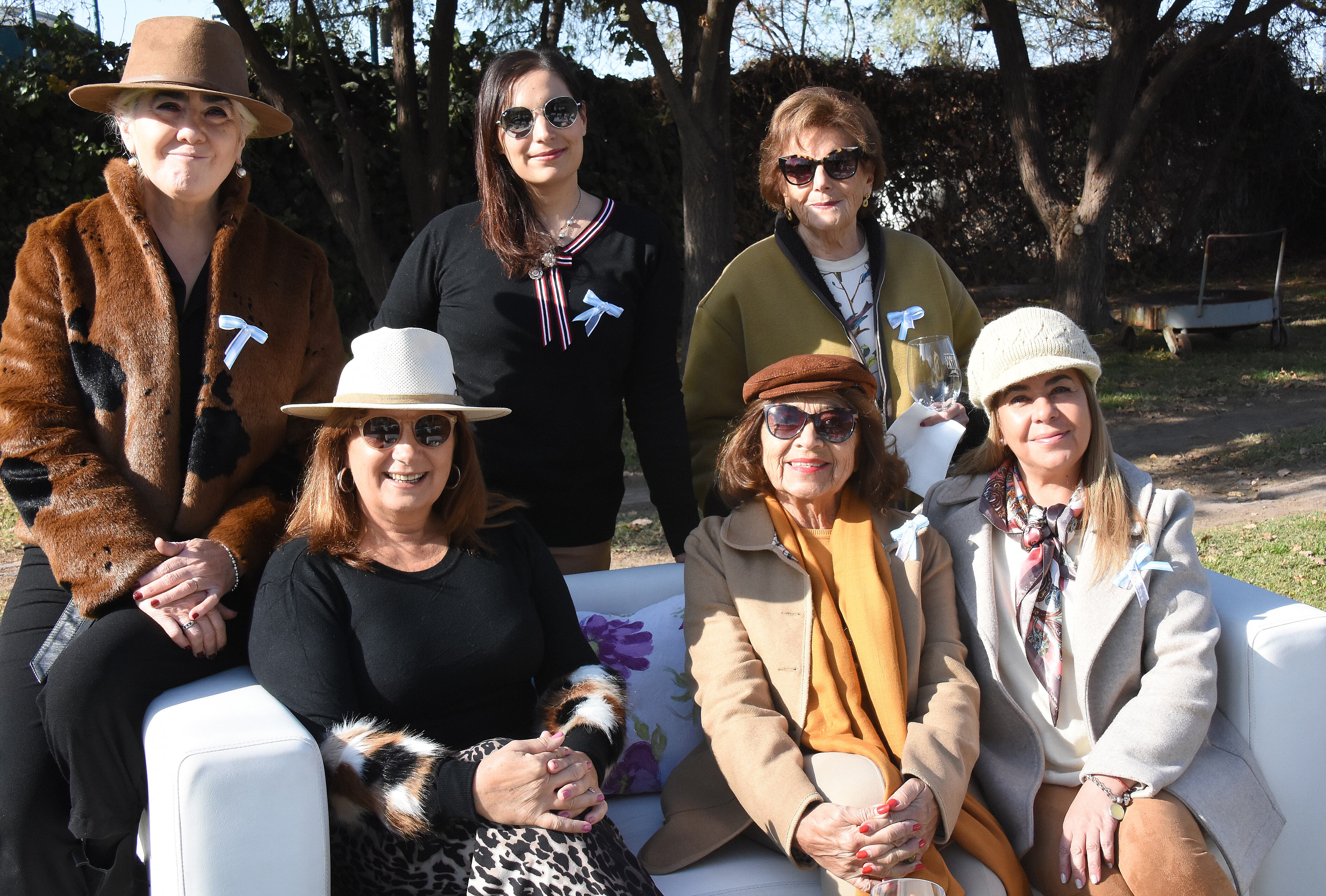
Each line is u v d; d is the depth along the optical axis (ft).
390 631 7.75
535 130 9.64
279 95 29.22
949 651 8.73
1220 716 8.68
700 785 8.62
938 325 11.27
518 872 6.95
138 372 8.31
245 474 8.79
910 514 9.43
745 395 9.21
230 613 8.14
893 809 7.47
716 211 28.27
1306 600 16.10
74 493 7.88
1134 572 8.47
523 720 8.36
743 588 8.94
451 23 29.73
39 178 33.17
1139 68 39.70
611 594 10.35
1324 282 51.60
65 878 7.74
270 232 9.32
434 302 10.48
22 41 33.09
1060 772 8.56
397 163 37.58
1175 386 32.78
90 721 7.39
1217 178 55.42
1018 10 46.34
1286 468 24.36
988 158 51.03
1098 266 41.78
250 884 6.68
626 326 10.17
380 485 7.89
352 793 7.02
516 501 8.95
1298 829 8.48
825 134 10.58
